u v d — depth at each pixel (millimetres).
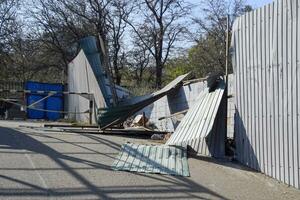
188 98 13578
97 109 17172
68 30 42844
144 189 7594
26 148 10180
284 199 7430
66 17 42750
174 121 14359
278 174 8438
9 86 38812
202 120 10750
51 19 43000
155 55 44000
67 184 7562
